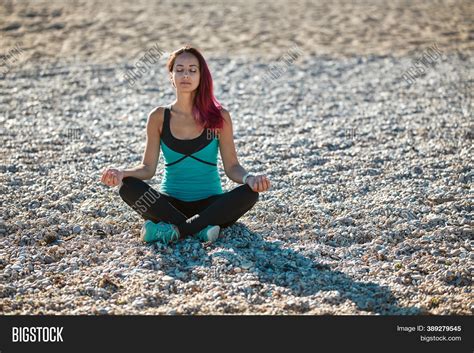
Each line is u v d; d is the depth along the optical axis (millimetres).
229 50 13750
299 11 17984
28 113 9320
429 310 4488
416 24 15914
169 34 15188
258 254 5152
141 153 7641
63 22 16047
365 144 7906
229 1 19531
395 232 5547
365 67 12250
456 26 15508
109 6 18219
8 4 17781
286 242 5441
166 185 5586
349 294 4637
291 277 4836
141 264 5000
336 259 5176
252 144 7961
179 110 5539
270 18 17094
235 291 4645
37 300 4559
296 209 6039
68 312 4434
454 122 8680
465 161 7129
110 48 13758
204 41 14562
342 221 5766
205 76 5434
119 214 5930
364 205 6109
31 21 15977
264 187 5203
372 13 17359
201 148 5473
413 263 5070
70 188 6488
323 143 7922
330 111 9508
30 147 7773
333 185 6605
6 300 4535
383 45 14016
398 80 11219
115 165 7230
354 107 9703
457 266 5008
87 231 5578
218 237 5410
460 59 12477
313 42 14461
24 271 4906
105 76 11539
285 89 10812
